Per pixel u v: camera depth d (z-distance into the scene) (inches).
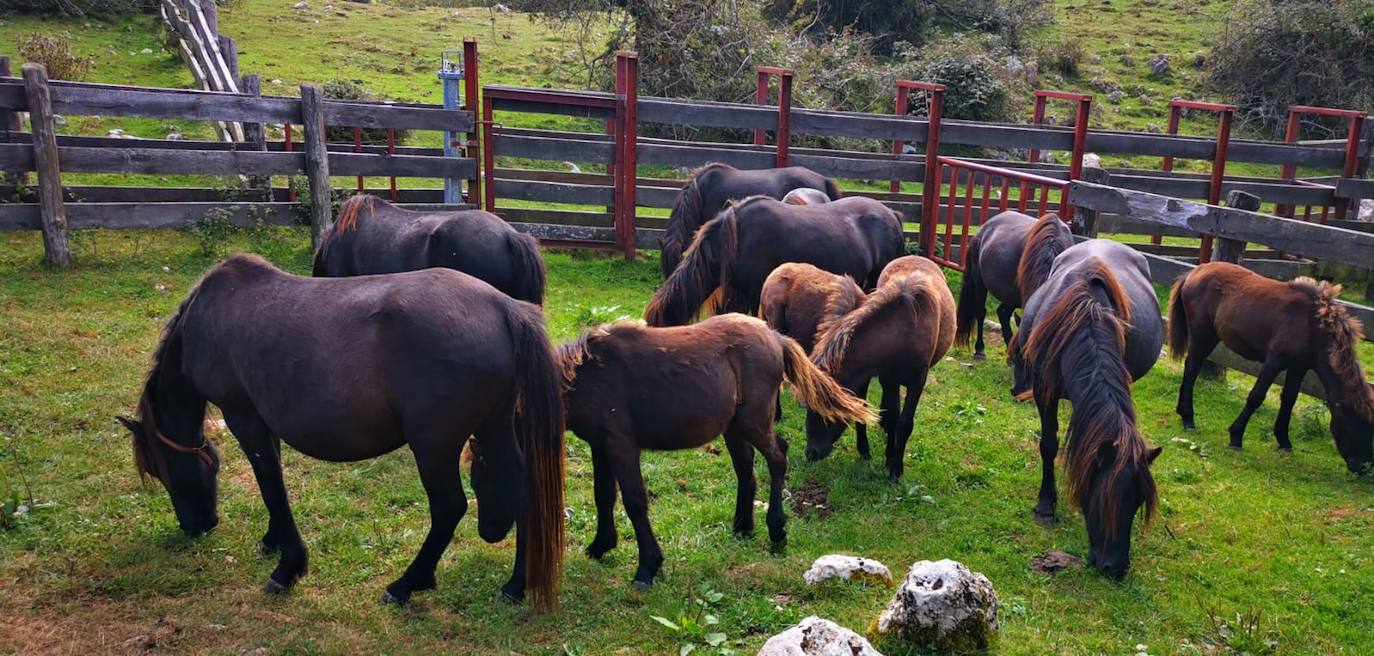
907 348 235.5
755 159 472.4
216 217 397.7
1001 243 344.8
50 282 346.0
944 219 552.1
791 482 244.2
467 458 193.2
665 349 191.2
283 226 445.7
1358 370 258.4
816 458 237.1
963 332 366.3
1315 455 279.9
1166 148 515.2
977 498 240.2
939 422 291.3
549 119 719.1
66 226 366.9
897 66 871.1
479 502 185.9
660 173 637.3
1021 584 198.2
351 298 168.1
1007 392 323.3
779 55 754.8
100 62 686.5
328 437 166.1
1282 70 918.4
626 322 195.0
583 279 422.3
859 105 800.9
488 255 258.4
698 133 716.7
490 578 189.3
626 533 212.1
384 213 272.2
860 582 190.2
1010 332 380.2
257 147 487.5
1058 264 285.0
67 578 179.8
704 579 193.2
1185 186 521.7
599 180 532.4
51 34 719.7
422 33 924.0
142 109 374.0
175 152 382.9
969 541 216.7
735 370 198.7
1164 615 186.9
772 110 466.6
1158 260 380.2
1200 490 249.6
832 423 235.0
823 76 803.4
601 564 197.6
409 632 169.6
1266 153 532.7
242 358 170.6
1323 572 206.1
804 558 203.8
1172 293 310.3
